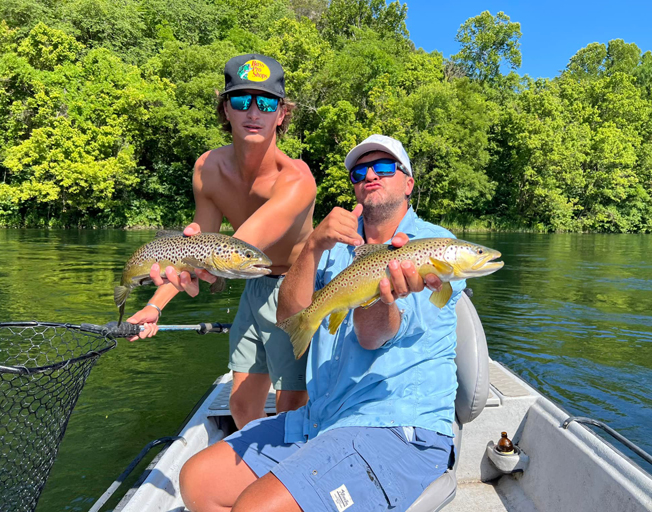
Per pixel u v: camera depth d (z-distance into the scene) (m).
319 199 38.47
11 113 34.09
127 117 35.41
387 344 2.20
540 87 59.09
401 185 2.47
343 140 37.00
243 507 1.82
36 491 2.21
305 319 2.16
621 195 46.41
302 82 38.78
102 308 9.70
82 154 32.59
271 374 3.11
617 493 2.38
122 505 2.38
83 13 44.09
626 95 57.22
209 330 3.58
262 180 2.86
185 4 51.59
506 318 10.19
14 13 41.53
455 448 2.34
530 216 46.28
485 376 2.57
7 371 1.94
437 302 2.06
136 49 44.56
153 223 36.75
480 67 61.47
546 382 6.79
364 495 1.90
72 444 4.70
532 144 43.22
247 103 2.63
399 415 2.13
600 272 17.30
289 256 3.00
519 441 3.27
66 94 33.72
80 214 35.22
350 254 2.59
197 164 3.15
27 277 13.20
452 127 40.09
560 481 2.81
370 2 62.66
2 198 31.89
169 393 5.90
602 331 9.27
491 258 1.97
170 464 2.82
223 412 3.41
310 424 2.33
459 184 40.50
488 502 3.06
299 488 1.83
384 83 41.31
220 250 2.11
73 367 2.34
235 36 50.09
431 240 2.00
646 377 6.97
